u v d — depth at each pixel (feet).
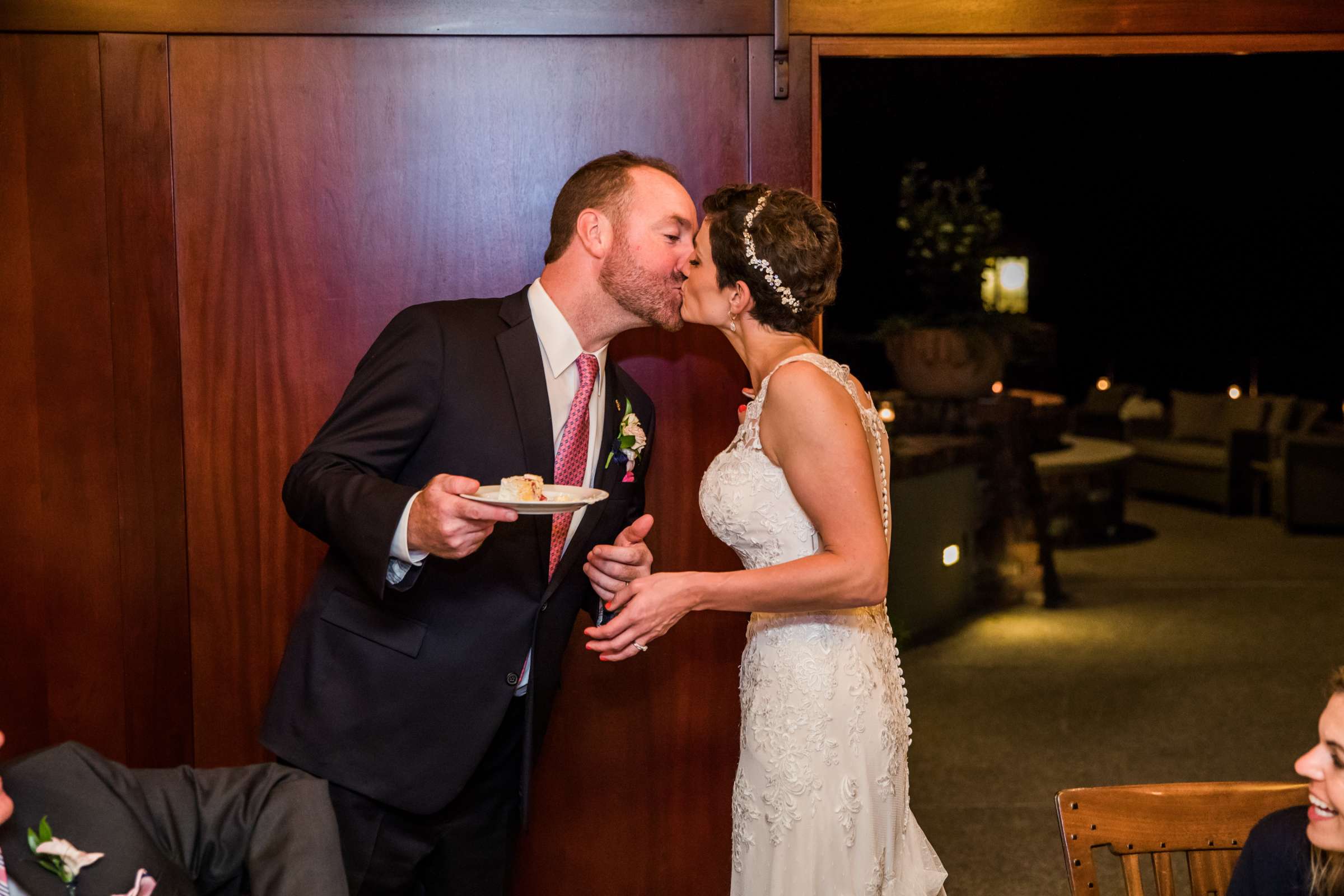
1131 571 24.57
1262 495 30.86
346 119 8.41
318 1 8.27
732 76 8.56
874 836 6.56
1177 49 8.64
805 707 6.45
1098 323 37.01
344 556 6.84
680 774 9.09
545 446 6.79
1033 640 19.26
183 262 8.38
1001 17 8.55
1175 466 32.42
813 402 6.05
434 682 6.68
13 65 8.14
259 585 8.60
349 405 6.59
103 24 8.16
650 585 5.89
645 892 9.13
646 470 8.16
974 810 12.18
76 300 8.32
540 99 8.50
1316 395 35.01
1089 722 15.05
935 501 19.76
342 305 8.52
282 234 8.44
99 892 4.39
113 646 8.52
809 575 5.87
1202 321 36.24
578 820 9.07
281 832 4.88
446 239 8.54
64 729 8.52
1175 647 18.70
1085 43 8.61
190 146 8.32
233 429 8.50
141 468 8.45
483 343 6.78
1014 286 36.29
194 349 8.43
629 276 6.82
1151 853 5.37
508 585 6.75
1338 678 4.27
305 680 6.73
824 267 6.69
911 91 32.40
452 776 6.77
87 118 8.22
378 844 6.84
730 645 9.07
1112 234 36.47
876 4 8.52
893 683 6.84
